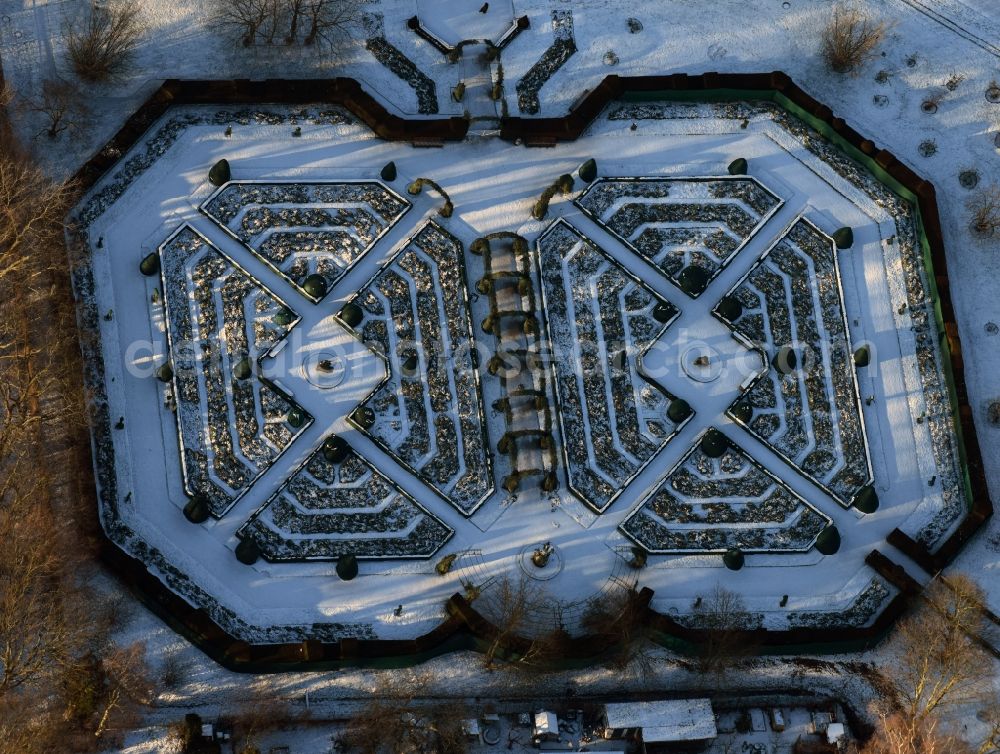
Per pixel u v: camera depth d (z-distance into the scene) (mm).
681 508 90938
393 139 95188
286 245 92938
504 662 85688
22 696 81312
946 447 93688
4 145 91312
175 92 93688
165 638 84250
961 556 91438
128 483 87688
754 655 87375
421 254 93562
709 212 96500
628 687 86375
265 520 88125
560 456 91000
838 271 96000
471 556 88500
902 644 88688
